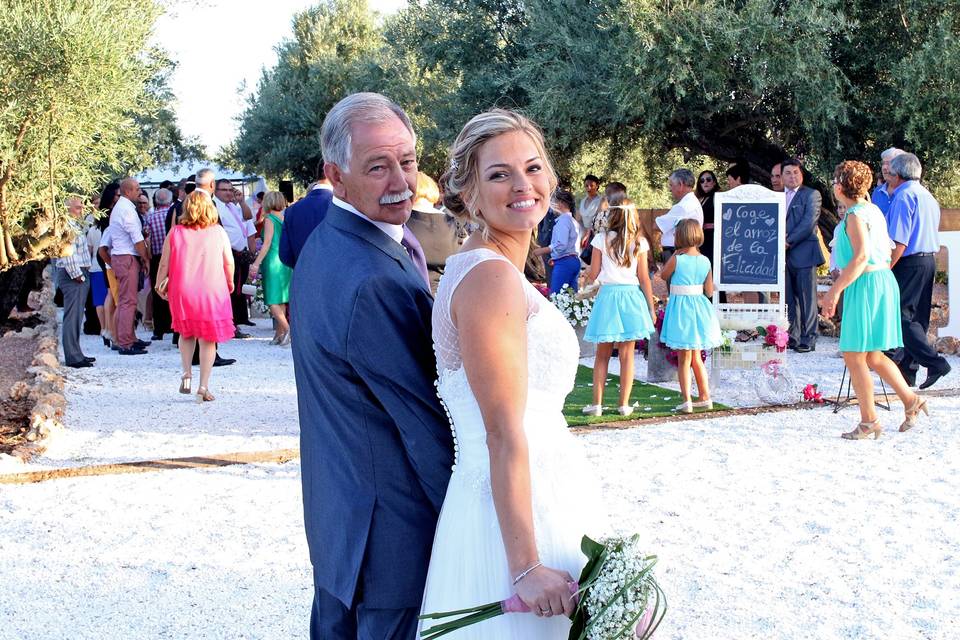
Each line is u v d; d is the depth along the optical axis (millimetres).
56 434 7098
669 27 12711
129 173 16109
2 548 4734
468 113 16016
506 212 2242
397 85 25328
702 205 11828
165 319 12648
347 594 2297
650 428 7223
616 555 2086
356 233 2383
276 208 11938
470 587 2199
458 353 2230
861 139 13883
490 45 16234
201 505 5410
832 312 6633
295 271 2527
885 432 6926
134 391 8977
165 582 4277
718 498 5391
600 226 7551
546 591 2031
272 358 11016
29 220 12273
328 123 2428
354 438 2295
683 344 7594
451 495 2270
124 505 5422
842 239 6672
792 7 12570
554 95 13383
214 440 7020
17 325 13156
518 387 2096
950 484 5602
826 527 4867
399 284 2307
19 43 10016
